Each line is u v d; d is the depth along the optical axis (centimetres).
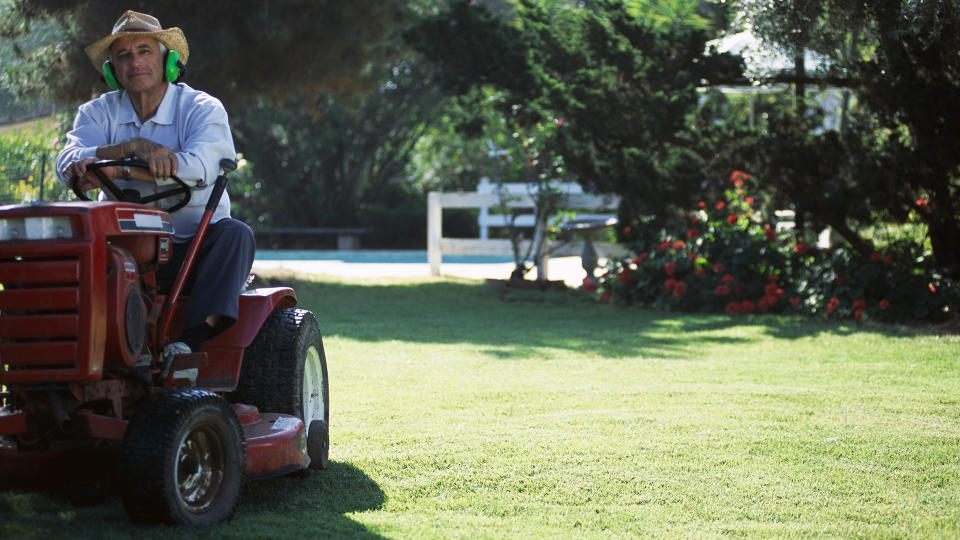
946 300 1044
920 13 924
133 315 382
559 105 1232
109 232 373
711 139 1187
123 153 421
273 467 430
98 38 1292
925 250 1138
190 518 376
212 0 1355
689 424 589
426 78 2625
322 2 1420
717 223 1253
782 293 1148
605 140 1266
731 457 513
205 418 381
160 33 450
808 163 1100
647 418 605
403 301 1343
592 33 1225
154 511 366
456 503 432
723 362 830
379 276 1691
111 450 409
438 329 1059
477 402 662
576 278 1697
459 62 1308
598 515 415
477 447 530
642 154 1229
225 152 448
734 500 439
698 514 419
